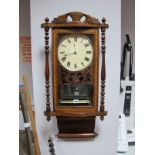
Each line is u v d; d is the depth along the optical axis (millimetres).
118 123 1613
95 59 1394
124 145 1631
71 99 1440
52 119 1548
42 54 1507
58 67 1407
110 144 1568
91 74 1409
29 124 1461
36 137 1487
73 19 1374
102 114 1432
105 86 1529
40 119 1544
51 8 1482
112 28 1496
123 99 1741
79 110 1428
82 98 1440
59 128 1505
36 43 1499
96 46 1385
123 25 1733
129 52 1729
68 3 1481
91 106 1430
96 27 1371
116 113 1549
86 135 1507
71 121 1487
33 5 1478
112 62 1514
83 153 1570
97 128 1560
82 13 1373
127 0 1715
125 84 1731
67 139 1557
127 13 1722
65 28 1378
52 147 1521
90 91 1436
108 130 1560
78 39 1389
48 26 1369
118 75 1523
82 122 1490
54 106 1430
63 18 1372
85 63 1399
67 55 1396
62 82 1419
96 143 1565
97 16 1489
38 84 1523
